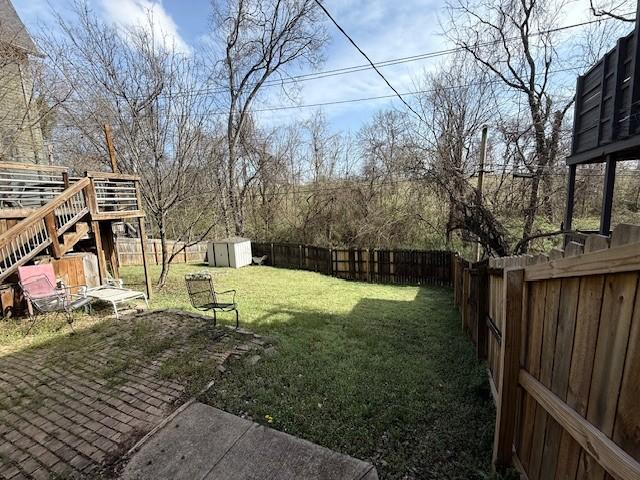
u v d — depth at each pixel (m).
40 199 6.88
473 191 8.05
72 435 2.49
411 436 2.45
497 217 8.85
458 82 11.12
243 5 14.18
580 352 1.35
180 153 8.36
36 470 2.15
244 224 17.47
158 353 3.93
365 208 14.05
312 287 9.38
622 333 1.10
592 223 9.70
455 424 2.57
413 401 2.91
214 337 4.41
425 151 10.65
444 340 4.71
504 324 1.96
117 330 4.75
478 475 2.06
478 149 10.94
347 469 2.12
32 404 2.90
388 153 13.91
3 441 2.43
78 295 5.42
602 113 4.46
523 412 1.92
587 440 1.26
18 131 10.72
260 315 5.96
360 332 5.00
